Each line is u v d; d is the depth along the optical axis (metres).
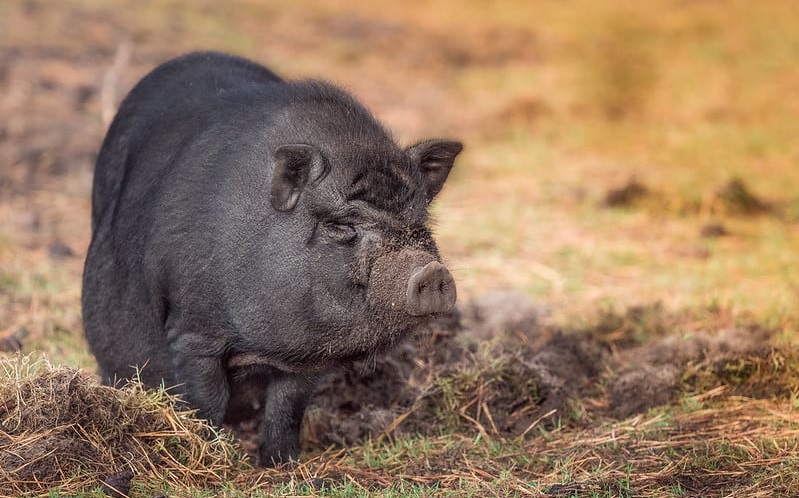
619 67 75.81
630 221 44.59
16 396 21.23
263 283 21.38
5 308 32.12
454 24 86.81
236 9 79.56
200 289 22.11
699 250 40.66
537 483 22.00
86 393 21.59
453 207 45.75
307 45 73.69
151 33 67.06
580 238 42.16
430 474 22.97
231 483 21.70
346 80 66.88
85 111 52.94
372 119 22.45
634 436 24.86
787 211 46.38
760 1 101.69
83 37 63.28
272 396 23.64
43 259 36.94
